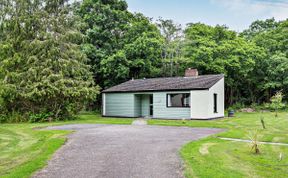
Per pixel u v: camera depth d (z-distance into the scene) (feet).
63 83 66.74
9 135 40.34
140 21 106.01
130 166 22.26
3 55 69.36
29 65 66.85
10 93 63.10
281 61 105.91
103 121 64.95
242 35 127.85
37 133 42.19
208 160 23.65
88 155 26.43
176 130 46.21
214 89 73.92
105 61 94.63
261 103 120.98
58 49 69.21
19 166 22.07
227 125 53.88
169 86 77.30
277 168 21.67
